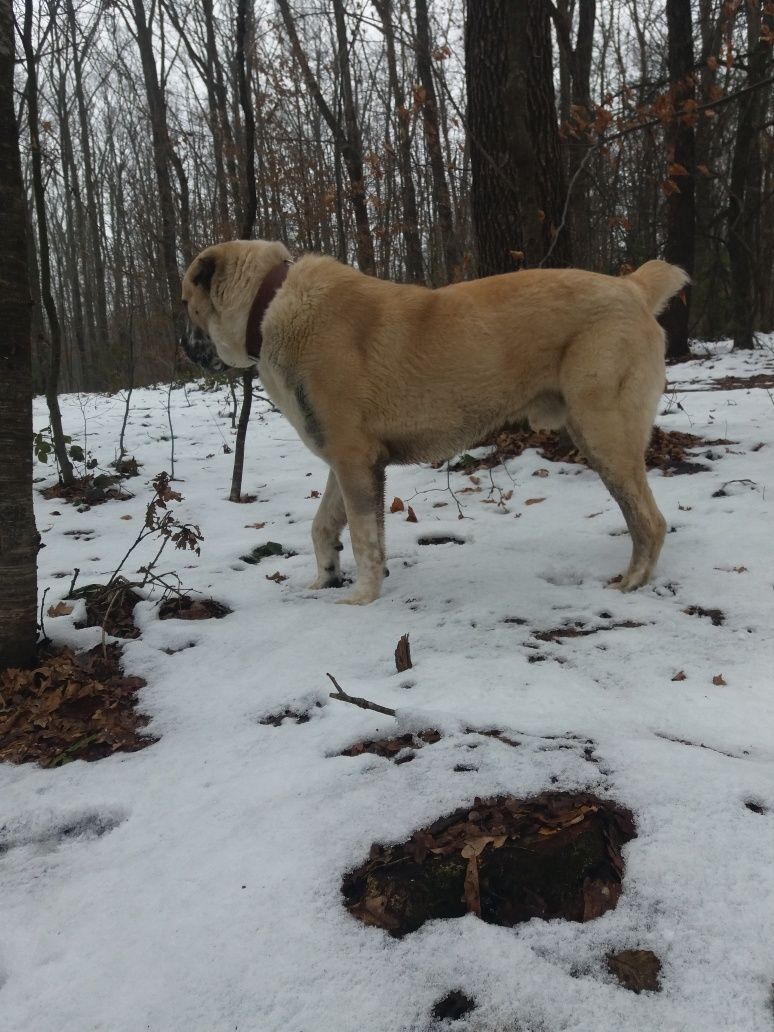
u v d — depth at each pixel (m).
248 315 3.89
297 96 9.95
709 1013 1.31
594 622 3.34
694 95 10.54
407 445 3.89
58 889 1.84
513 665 2.88
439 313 3.72
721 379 10.48
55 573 4.48
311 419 3.83
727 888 1.60
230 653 3.25
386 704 2.62
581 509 5.05
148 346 17.98
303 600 3.91
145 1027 1.40
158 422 10.07
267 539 5.06
